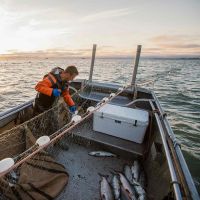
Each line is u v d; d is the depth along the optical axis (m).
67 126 2.64
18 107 3.53
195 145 8.05
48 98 3.45
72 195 2.44
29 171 2.38
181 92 20.83
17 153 2.79
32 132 3.21
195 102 16.14
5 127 3.23
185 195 1.58
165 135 2.65
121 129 3.47
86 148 3.52
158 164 2.55
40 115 3.16
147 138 3.57
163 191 2.09
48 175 2.46
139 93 5.89
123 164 3.19
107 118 3.50
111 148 3.37
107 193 2.46
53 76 3.45
